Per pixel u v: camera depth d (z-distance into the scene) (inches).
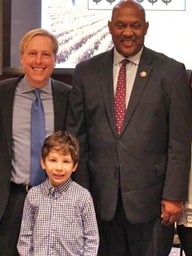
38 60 98.9
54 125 102.0
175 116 96.7
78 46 149.1
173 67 98.0
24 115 101.3
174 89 96.7
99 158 98.9
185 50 147.2
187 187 98.5
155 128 97.0
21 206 100.5
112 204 97.8
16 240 101.3
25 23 146.6
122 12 97.7
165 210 97.4
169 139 98.0
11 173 100.2
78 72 102.5
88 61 103.2
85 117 101.0
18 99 102.0
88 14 148.6
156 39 147.5
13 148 100.6
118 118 98.2
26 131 101.0
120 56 100.1
